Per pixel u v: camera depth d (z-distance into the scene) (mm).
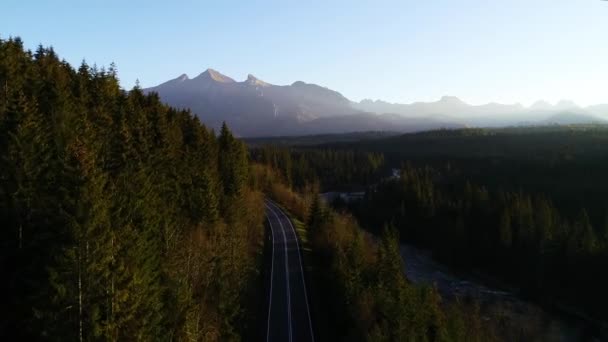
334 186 172000
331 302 50344
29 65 46562
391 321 41156
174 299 30234
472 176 132500
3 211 26047
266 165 139625
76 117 39531
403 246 106062
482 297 70312
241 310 39062
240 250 49125
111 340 22531
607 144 148625
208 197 49781
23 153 27672
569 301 68938
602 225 84062
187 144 64938
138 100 60438
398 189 125438
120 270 23781
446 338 42969
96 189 23125
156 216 36656
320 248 67938
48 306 22188
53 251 22969
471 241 90750
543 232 78750
